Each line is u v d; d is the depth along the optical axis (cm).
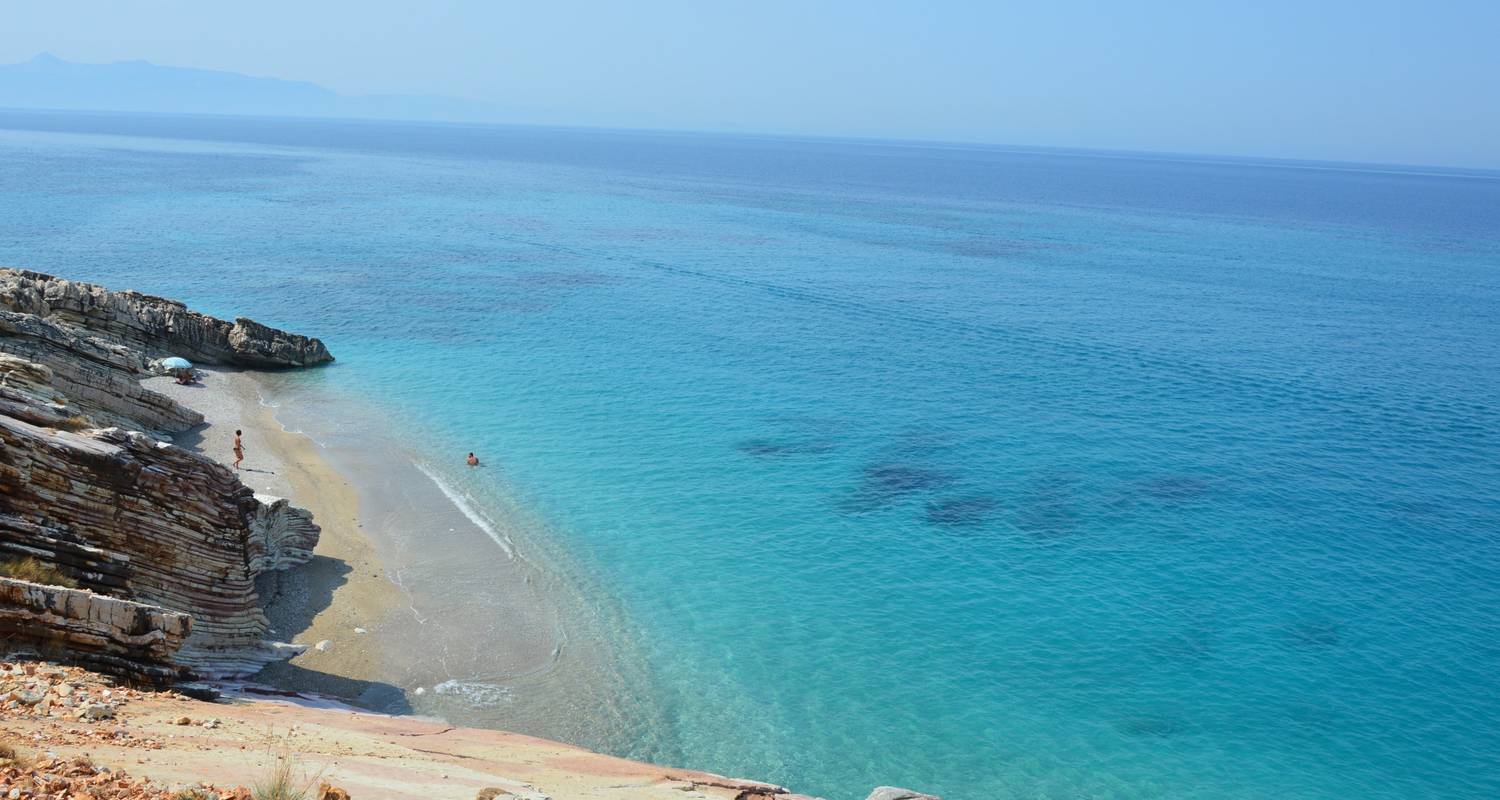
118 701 1998
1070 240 17188
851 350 8319
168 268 10750
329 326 8556
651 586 4181
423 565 4241
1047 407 6781
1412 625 3978
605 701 3359
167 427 5297
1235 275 13312
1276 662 3712
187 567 2984
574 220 17562
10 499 2466
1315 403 6975
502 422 6191
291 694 3009
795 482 5356
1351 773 3120
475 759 2234
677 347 8262
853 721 3319
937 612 4028
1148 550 4597
